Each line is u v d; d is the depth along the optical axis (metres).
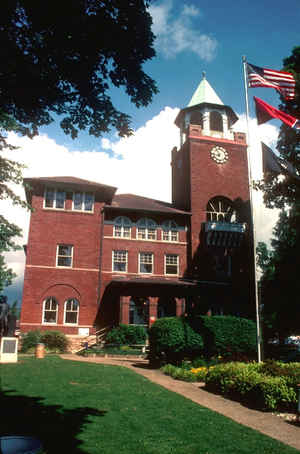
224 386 13.76
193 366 19.33
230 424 9.55
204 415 10.34
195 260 36.97
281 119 18.92
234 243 38.12
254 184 27.52
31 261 32.53
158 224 37.44
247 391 12.41
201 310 34.69
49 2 5.48
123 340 29.61
